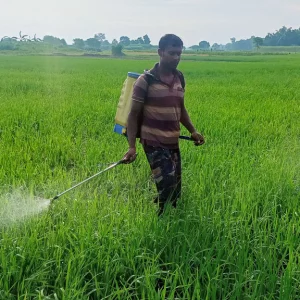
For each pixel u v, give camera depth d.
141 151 6.79
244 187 4.95
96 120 9.65
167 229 3.82
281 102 13.01
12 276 3.27
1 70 31.17
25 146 7.09
